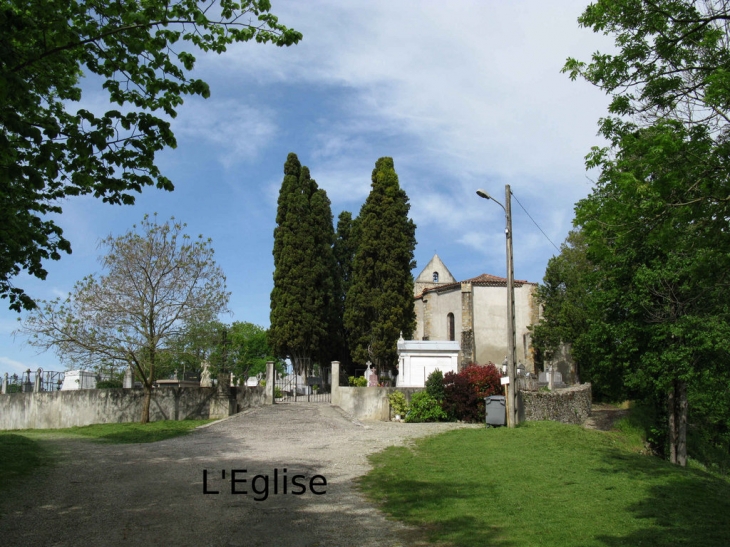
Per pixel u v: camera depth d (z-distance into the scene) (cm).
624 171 949
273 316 4203
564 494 1106
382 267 4034
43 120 874
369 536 823
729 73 818
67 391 2698
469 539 812
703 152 877
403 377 2955
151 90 980
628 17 971
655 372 2408
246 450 1603
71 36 871
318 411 2630
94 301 2425
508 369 2130
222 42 962
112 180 980
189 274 2514
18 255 1131
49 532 809
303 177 4456
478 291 4428
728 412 3056
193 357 2548
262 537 805
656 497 1100
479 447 1638
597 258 1005
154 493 1058
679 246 943
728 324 2142
